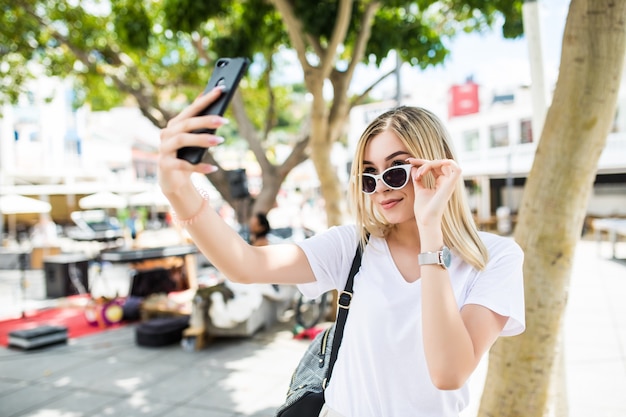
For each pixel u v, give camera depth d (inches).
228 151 1039.0
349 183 59.9
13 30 325.4
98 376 199.5
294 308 295.1
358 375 54.2
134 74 332.2
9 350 239.5
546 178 86.7
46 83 722.8
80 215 795.4
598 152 85.1
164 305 273.9
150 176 1258.0
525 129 737.0
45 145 952.9
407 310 52.5
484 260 51.2
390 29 260.7
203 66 382.6
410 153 53.7
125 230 563.2
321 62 224.2
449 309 43.8
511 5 239.8
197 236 50.5
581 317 256.8
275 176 326.6
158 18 316.5
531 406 88.3
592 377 176.1
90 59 317.4
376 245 58.1
